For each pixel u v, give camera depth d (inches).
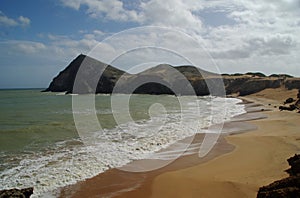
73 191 400.5
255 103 2005.4
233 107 1651.1
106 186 420.2
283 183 316.5
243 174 461.7
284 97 2502.5
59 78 3804.1
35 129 847.1
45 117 1170.0
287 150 609.6
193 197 383.9
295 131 842.2
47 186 412.2
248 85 3358.8
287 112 1344.7
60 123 964.6
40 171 469.4
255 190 389.4
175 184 428.8
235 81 3671.3
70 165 500.7
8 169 477.1
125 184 428.5
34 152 585.3
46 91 4020.7
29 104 1889.8
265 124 992.9
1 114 1293.1
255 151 615.2
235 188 401.7
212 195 386.3
